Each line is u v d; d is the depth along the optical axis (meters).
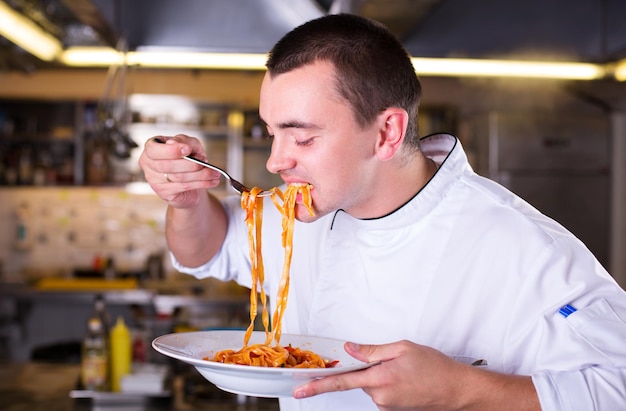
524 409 1.13
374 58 1.22
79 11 2.74
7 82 6.18
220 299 5.58
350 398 1.42
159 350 1.17
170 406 2.70
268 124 1.23
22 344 5.99
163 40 3.17
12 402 2.71
